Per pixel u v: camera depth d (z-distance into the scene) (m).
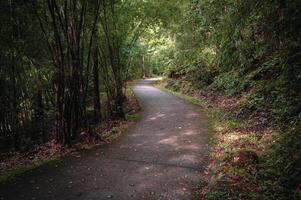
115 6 11.05
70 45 8.12
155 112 12.79
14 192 5.26
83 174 5.98
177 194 4.91
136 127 10.14
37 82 9.70
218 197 4.57
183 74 22.30
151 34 15.98
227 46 10.36
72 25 8.16
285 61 6.34
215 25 11.36
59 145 8.02
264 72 11.06
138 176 5.74
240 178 5.13
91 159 6.93
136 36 13.81
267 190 4.58
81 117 8.91
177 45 22.25
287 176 4.79
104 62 11.90
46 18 7.95
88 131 8.54
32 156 7.71
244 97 10.98
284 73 6.80
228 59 11.10
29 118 10.59
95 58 11.73
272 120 8.20
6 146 9.55
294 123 6.87
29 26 8.38
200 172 5.81
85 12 8.57
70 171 6.19
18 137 9.52
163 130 9.44
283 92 8.16
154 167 6.19
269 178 4.98
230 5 9.01
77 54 8.34
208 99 14.47
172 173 5.82
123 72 14.32
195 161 6.42
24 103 10.25
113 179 5.65
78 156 7.21
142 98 17.78
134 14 12.20
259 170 5.27
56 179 5.79
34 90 10.05
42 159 7.26
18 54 8.73
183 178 5.55
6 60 8.77
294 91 7.25
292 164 4.89
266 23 6.38
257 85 10.72
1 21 7.54
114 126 10.53
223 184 4.97
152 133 9.14
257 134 7.55
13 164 7.29
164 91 21.67
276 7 5.68
